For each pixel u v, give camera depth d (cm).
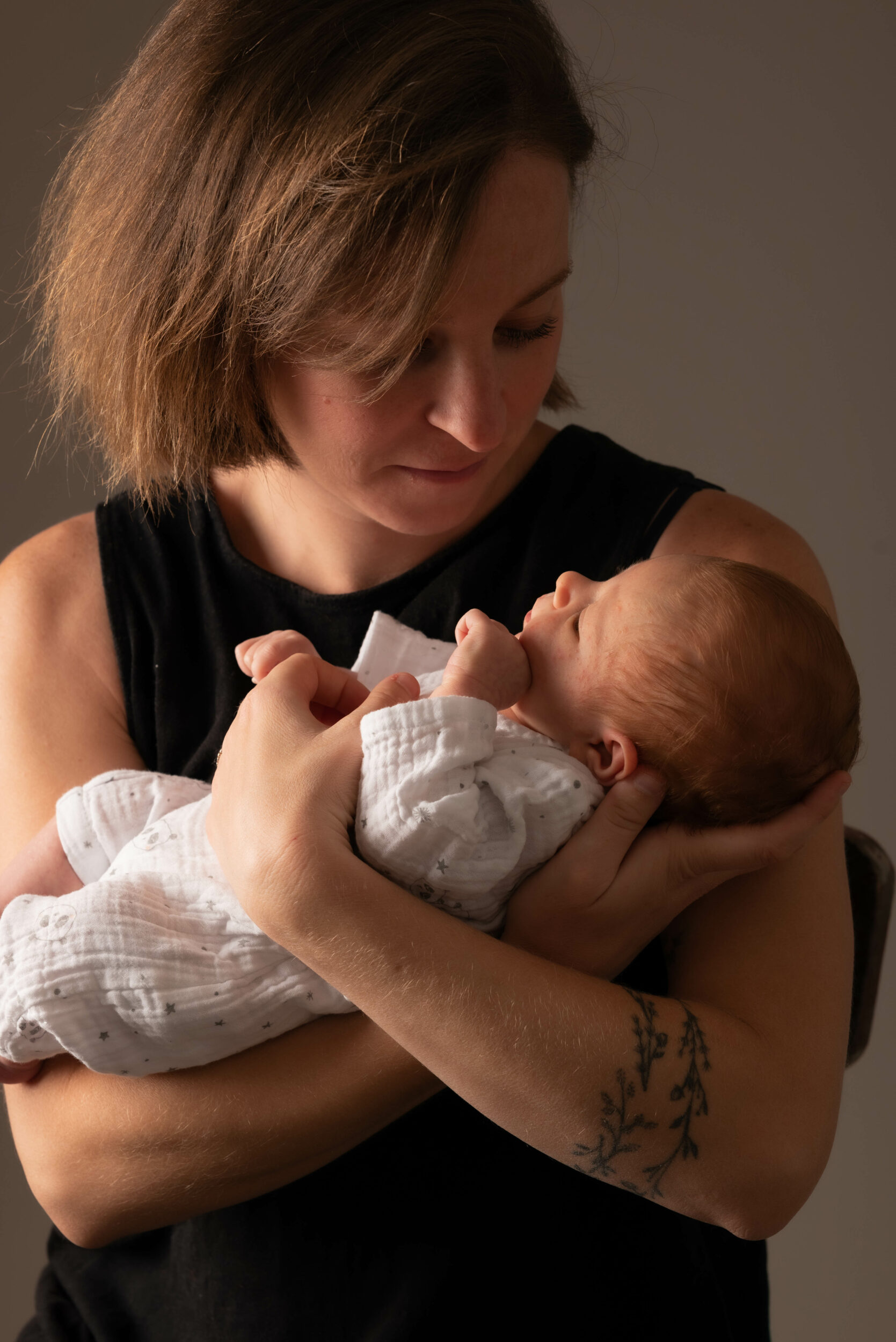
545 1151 82
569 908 88
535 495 121
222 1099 93
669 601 96
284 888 81
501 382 100
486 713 90
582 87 109
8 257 214
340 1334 105
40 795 118
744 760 92
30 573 129
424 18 90
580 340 230
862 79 209
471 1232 103
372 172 85
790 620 94
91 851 110
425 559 122
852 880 124
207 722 125
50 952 94
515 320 97
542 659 101
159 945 94
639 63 214
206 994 92
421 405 97
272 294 92
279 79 91
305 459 106
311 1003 93
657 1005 83
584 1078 78
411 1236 104
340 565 123
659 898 88
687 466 235
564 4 213
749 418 230
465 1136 104
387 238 86
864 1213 240
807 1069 86
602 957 90
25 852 112
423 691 108
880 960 128
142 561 129
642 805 88
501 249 89
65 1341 123
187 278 99
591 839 88
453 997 78
